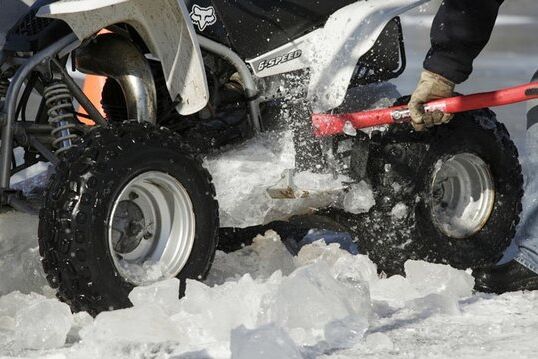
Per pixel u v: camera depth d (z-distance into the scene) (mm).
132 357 9930
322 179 13406
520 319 11219
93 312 11352
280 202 13203
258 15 13359
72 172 11375
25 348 10406
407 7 13836
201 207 12219
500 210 14531
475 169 14398
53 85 12523
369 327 10945
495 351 9820
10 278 12438
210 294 11109
